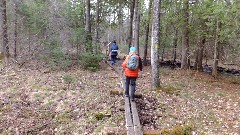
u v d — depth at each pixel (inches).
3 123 278.2
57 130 270.8
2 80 421.4
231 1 422.0
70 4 776.3
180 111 332.5
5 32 569.9
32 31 653.9
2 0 566.6
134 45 697.6
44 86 398.3
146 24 759.7
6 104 326.6
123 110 313.3
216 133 274.2
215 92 448.8
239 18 419.8
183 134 264.5
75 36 599.2
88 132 266.5
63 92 375.2
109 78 488.7
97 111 310.7
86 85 422.3
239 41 536.4
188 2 573.0
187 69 674.2
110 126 276.2
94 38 770.2
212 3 486.0
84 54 557.9
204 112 334.6
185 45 665.6
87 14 661.3
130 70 333.1
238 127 290.0
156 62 422.9
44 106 326.6
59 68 545.3
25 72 487.2
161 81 501.4
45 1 689.6
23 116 297.3
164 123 291.0
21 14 695.7
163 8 600.4
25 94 363.3
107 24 1007.0
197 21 592.4
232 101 394.3
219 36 570.6
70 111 311.4
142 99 361.7
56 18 629.6
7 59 564.4
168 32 735.7
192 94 419.2
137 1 676.7
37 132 265.7
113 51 652.1
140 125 268.8
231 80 590.6
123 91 373.4
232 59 685.9
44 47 564.1
